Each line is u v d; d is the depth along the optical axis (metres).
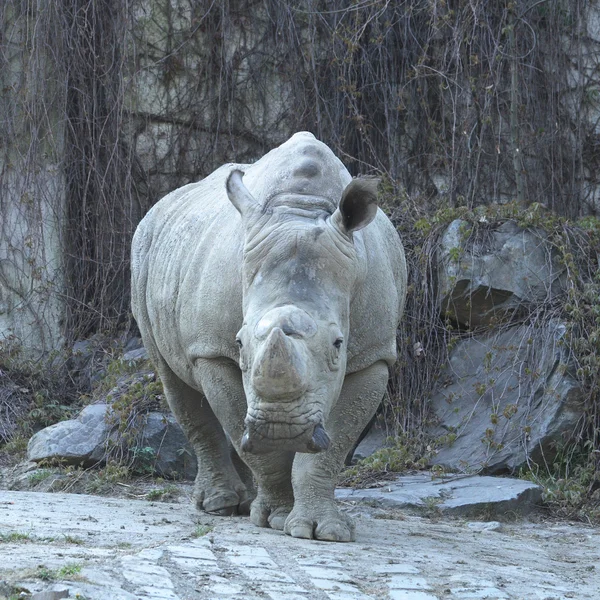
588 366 32.84
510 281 36.31
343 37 44.84
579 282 35.78
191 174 45.28
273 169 20.92
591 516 29.17
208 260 22.28
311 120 45.44
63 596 13.98
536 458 32.44
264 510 22.61
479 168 44.81
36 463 34.12
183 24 45.22
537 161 45.28
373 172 45.12
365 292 21.08
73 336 43.75
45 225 43.91
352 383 21.61
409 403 35.84
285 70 45.59
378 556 19.22
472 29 44.75
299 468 21.52
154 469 33.19
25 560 16.38
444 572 18.39
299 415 17.33
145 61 44.88
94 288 44.22
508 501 28.62
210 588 15.67
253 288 18.69
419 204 41.91
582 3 46.09
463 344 36.59
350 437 21.61
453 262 36.81
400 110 45.75
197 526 21.62
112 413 34.03
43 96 43.56
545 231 37.06
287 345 16.91
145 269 26.84
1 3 43.84
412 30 45.56
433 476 31.66
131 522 22.55
